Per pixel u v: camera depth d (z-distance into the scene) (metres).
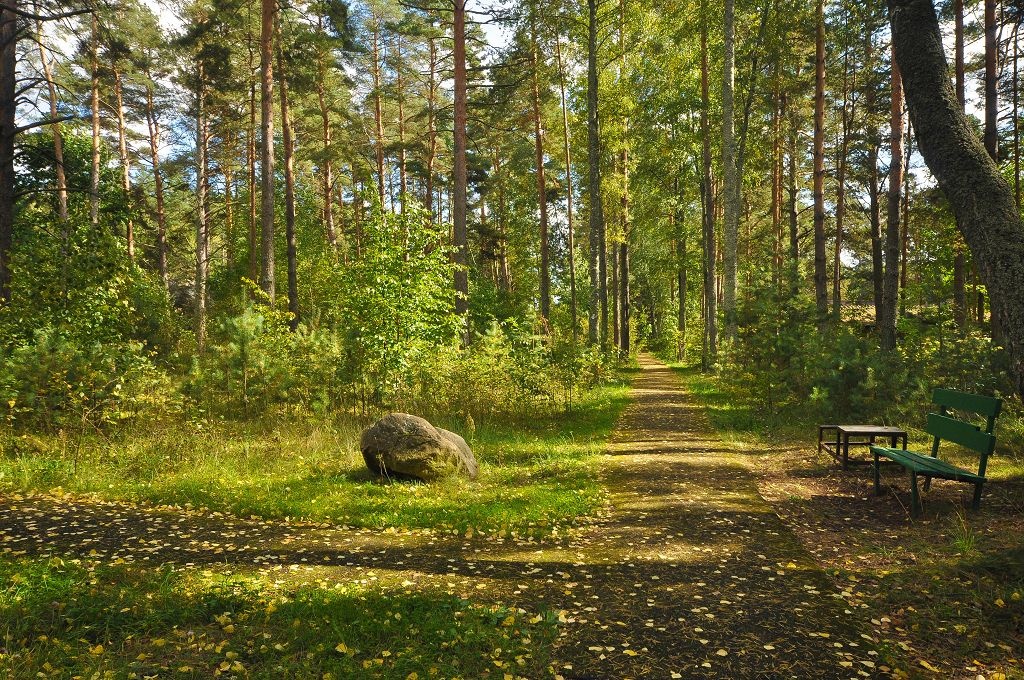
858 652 3.25
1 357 8.44
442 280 12.23
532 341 14.04
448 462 7.50
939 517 5.32
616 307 31.17
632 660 3.20
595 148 20.92
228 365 10.85
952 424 5.86
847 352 10.62
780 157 26.02
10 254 12.03
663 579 4.32
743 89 22.62
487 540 5.30
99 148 24.30
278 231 30.59
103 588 3.96
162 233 26.75
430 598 3.91
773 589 4.10
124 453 7.94
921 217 19.20
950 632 3.40
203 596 3.85
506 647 3.29
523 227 37.09
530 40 22.75
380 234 11.68
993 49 13.35
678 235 29.91
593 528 5.63
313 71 18.95
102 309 10.77
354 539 5.30
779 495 6.57
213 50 19.36
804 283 12.83
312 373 11.14
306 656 3.18
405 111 29.89
